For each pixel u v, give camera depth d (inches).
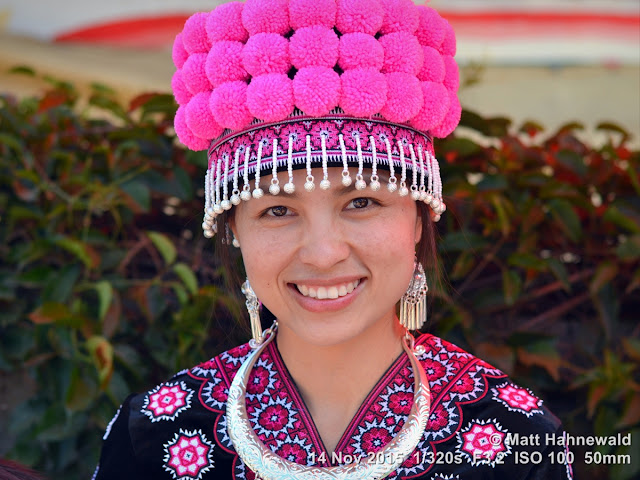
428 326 68.9
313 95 36.2
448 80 41.8
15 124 74.2
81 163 73.9
